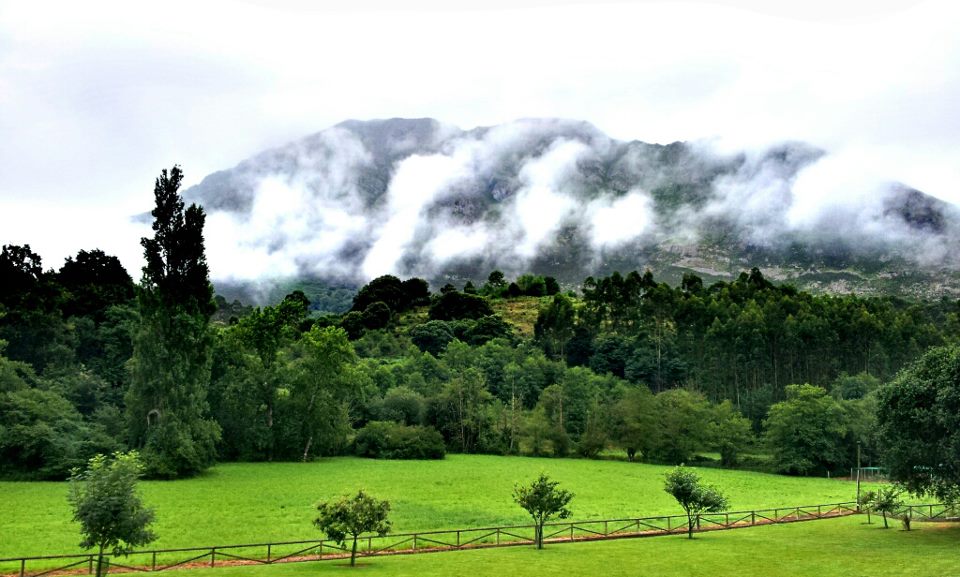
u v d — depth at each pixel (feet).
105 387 397.60
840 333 597.11
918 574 140.15
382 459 453.99
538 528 178.60
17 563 153.99
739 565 150.41
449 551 171.73
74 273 497.87
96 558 155.53
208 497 270.67
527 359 590.55
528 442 496.23
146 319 341.62
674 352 634.43
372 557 163.02
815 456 400.26
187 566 151.12
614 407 488.44
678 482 197.36
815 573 141.90
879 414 219.61
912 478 211.82
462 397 515.91
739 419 458.09
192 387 345.72
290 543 161.07
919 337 594.24
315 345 432.25
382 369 568.82
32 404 323.37
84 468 306.76
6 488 279.69
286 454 435.12
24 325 413.18
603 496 290.15
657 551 169.37
